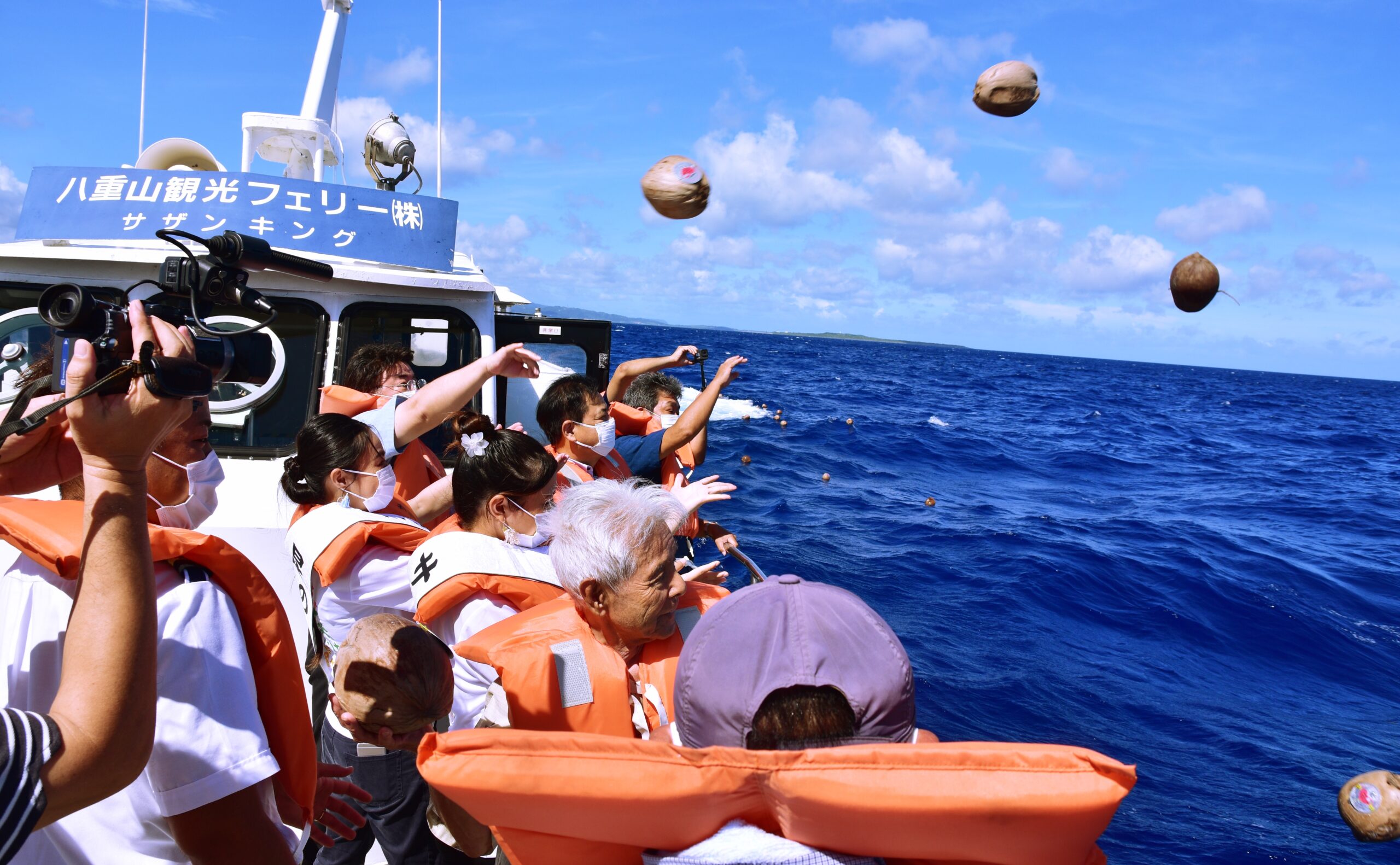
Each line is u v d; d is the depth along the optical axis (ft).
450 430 14.69
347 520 7.96
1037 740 18.42
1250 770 18.26
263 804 4.92
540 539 8.16
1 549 5.45
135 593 3.94
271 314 5.14
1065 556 33.06
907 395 122.42
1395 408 232.12
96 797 3.70
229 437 13.04
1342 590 33.73
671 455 13.20
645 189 6.25
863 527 36.50
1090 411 124.06
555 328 18.21
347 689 6.03
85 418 3.90
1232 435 104.73
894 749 4.09
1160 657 24.64
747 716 4.72
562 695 6.27
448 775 4.22
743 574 25.45
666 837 4.32
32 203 13.07
